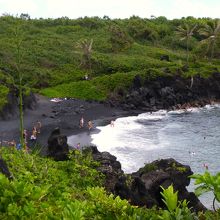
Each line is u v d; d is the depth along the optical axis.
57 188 14.23
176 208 6.64
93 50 114.06
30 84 87.75
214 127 64.81
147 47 121.69
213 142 54.41
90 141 53.12
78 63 103.12
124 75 89.50
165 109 81.38
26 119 63.09
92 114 71.31
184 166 26.08
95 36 127.62
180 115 75.69
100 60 102.19
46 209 8.03
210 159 46.00
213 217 7.21
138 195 20.00
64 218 6.76
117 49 116.06
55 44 114.88
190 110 81.50
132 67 99.25
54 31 133.50
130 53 115.06
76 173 19.55
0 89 65.69
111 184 20.28
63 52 109.50
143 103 80.88
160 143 53.19
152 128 63.34
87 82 88.12
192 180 36.78
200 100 87.44
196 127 64.69
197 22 143.12
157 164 26.58
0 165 12.28
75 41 120.31
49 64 100.62
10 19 127.44
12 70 89.81
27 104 68.12
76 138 54.47
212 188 7.25
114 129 61.34
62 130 58.41
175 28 144.38
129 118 70.94
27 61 98.56
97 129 60.59
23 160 18.52
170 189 6.72
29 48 107.12
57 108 72.19
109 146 50.88
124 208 7.96
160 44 132.62
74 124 62.50
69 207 7.07
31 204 7.43
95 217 7.79
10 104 63.12
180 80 88.12
